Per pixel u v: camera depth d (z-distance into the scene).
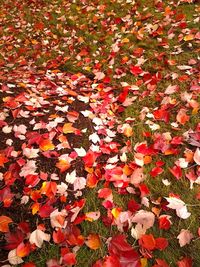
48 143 2.89
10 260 2.18
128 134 3.03
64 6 6.19
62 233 2.27
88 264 2.16
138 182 2.58
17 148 2.91
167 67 3.84
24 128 3.05
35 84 3.82
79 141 3.01
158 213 2.38
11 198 2.53
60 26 5.57
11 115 3.21
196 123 3.05
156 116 3.18
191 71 3.66
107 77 3.87
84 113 3.28
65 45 5.00
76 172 2.75
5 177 2.66
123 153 2.83
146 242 2.17
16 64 4.75
